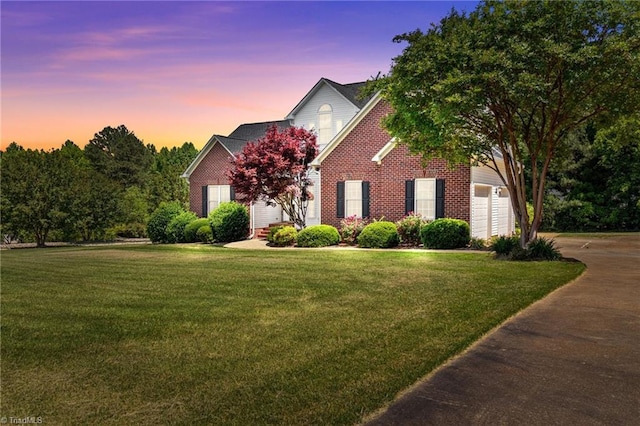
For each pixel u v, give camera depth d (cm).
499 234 2123
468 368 466
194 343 557
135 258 1564
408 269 1139
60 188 2778
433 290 864
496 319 644
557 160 1609
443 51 1173
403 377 437
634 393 402
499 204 2120
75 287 973
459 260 1295
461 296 804
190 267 1274
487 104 1230
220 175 2566
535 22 1136
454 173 1752
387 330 598
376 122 1931
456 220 1658
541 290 841
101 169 6091
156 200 3809
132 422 357
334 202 2033
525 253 1299
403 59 1266
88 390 420
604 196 2875
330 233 1862
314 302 780
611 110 1236
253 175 1995
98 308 761
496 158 1900
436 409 374
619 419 354
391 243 1731
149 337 587
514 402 386
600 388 413
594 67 1103
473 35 1167
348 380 432
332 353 509
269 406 380
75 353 527
